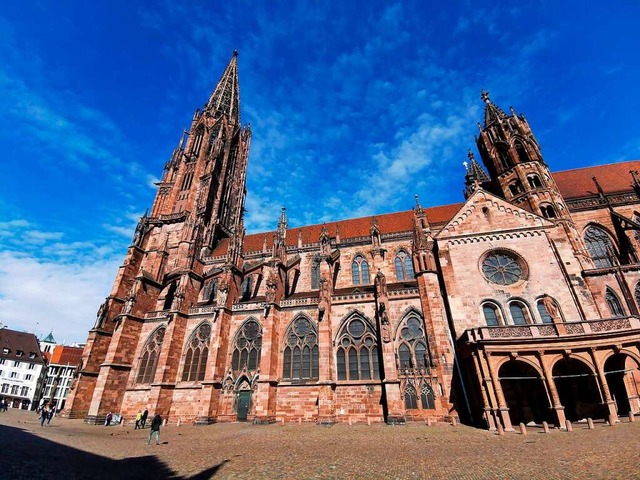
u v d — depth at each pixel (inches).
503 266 1577.3
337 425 1332.4
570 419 1263.5
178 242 2541.8
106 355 1994.3
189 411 1643.7
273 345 1596.9
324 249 1785.2
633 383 1200.2
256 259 2322.8
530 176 1955.0
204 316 1860.2
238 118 3939.5
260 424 1419.8
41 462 661.3
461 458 687.7
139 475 586.6
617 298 1461.6
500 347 1174.3
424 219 1879.9
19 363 4259.4
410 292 1581.0
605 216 1866.4
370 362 1498.5
